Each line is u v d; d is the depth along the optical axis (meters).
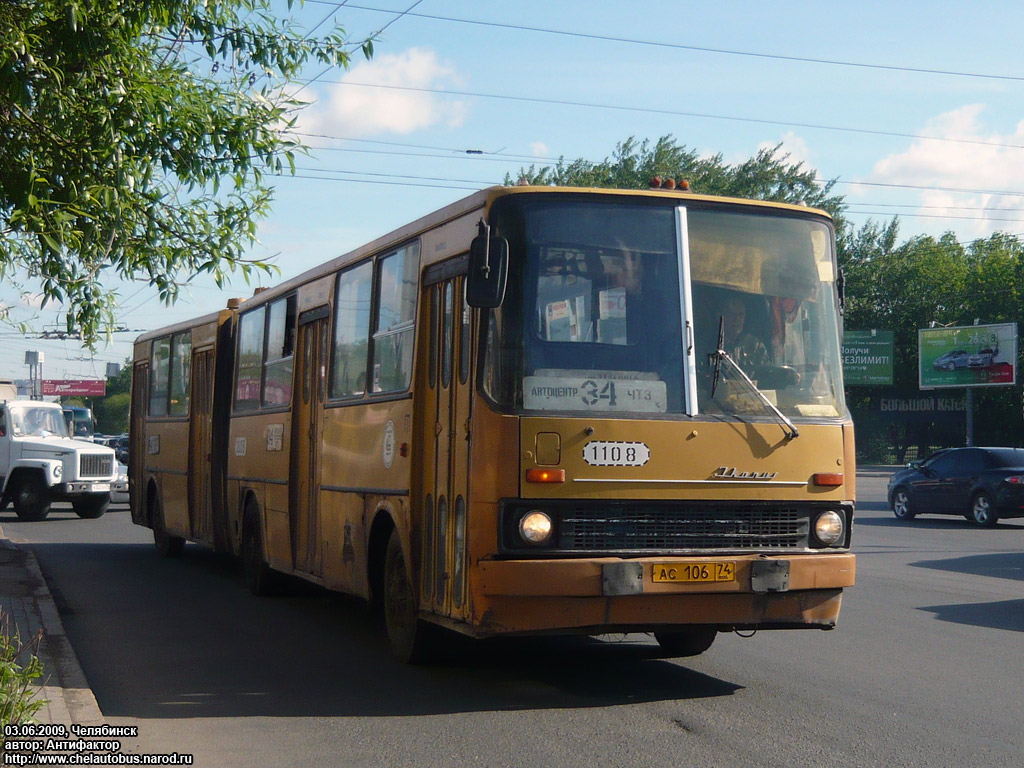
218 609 12.33
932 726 6.94
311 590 13.75
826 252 8.08
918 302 75.62
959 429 73.00
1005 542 21.14
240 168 7.88
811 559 7.43
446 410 8.02
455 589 7.66
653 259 7.65
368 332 9.91
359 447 9.82
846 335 66.31
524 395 7.27
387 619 9.18
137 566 16.75
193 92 7.75
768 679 8.39
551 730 6.86
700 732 6.79
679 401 7.45
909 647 9.77
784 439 7.56
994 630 10.71
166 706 7.59
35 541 20.97
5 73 7.03
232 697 7.87
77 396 121.75
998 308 73.50
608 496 7.22
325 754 6.36
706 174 65.44
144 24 7.52
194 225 7.88
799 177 66.38
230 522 14.47
